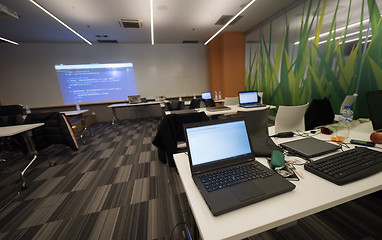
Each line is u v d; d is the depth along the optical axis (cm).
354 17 239
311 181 60
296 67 353
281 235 113
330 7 272
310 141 96
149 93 615
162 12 344
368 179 59
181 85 633
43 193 174
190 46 615
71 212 145
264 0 329
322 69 296
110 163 243
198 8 335
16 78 511
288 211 46
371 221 118
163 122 160
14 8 296
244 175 62
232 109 280
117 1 296
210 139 72
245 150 76
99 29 419
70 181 196
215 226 43
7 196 172
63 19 352
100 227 127
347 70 255
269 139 101
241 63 538
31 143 204
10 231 127
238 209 48
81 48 537
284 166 69
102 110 583
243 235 41
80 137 392
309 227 117
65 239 118
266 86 453
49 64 523
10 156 288
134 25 406
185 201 154
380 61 216
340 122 134
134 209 146
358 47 238
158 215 138
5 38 443
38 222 135
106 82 576
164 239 115
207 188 56
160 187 177
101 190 176
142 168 223
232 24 443
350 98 215
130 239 116
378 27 214
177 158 89
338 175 59
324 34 287
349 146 90
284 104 399
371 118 98
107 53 558
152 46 586
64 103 555
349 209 129
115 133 422
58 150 306
